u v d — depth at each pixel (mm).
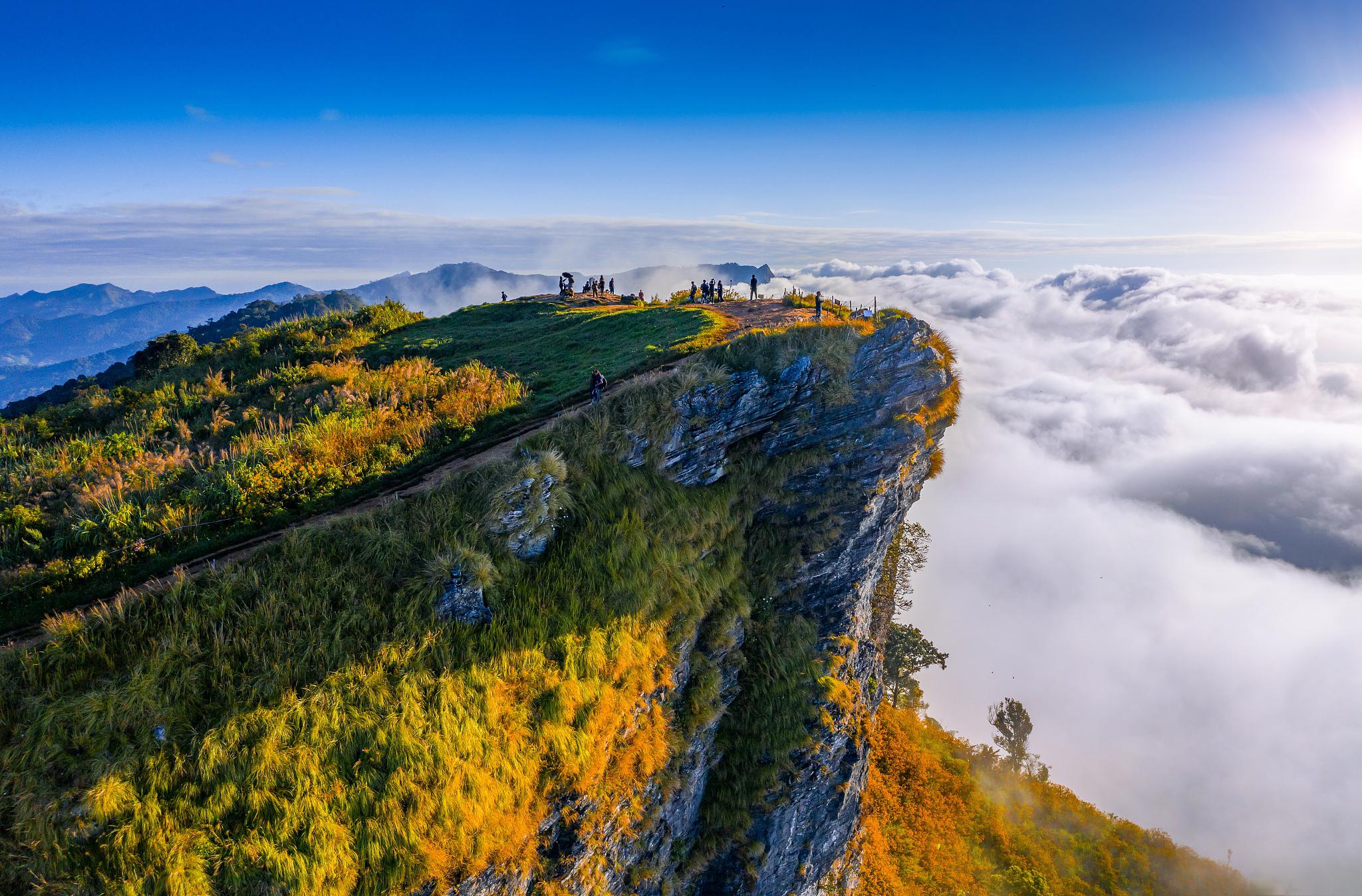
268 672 18562
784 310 46750
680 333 39406
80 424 38344
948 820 48938
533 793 20438
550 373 37969
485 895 18703
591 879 22516
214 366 52062
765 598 32406
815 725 30891
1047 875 48656
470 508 24016
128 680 17359
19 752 15750
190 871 15344
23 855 14633
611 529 26312
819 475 34281
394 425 30406
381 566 21781
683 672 27141
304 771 17344
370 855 17062
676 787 26203
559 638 22938
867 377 35250
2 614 19500
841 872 36594
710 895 29438
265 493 24453
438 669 20531
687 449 30391
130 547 21734
